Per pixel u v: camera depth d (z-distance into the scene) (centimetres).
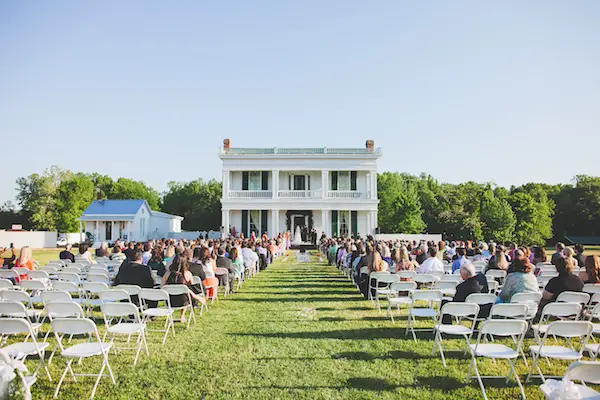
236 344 870
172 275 1038
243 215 4312
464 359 779
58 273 1189
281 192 4231
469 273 891
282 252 3472
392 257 1814
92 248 4678
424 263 1330
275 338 916
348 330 989
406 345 866
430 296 895
